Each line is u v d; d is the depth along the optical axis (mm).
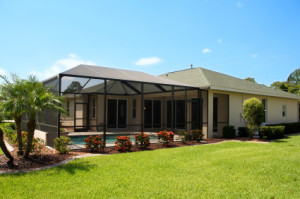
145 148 9250
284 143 10938
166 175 5547
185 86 12070
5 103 6098
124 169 5984
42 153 7773
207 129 12930
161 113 17484
